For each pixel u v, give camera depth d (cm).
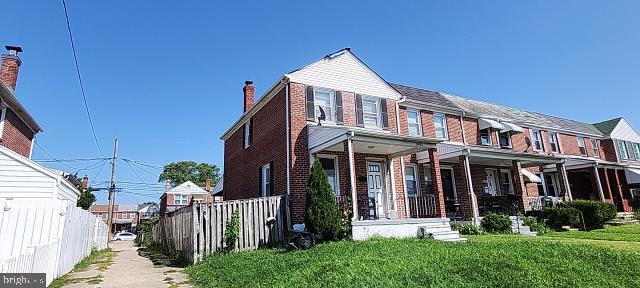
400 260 733
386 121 1652
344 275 630
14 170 1066
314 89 1515
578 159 2161
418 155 1717
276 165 1487
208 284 726
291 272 709
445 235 1227
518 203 1730
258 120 1750
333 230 1127
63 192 1245
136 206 6981
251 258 955
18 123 1647
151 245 2253
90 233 1543
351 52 1667
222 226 1130
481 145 2023
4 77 1700
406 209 1555
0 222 697
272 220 1223
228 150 2223
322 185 1154
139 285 758
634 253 827
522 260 716
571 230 1591
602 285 586
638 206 2408
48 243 768
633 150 2948
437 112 1922
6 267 529
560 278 608
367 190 1501
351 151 1203
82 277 871
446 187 1812
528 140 2294
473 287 572
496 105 2569
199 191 4394
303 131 1435
